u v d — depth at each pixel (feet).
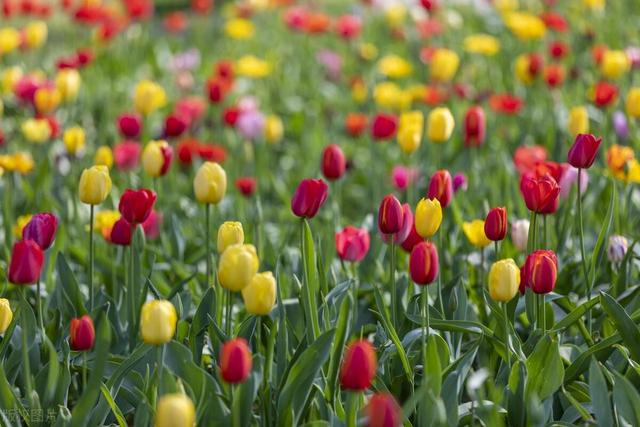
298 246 24.38
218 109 34.99
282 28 58.90
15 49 46.37
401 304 17.31
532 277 14.25
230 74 36.52
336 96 43.93
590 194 23.66
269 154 36.01
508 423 14.46
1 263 21.76
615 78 31.60
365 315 18.98
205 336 16.93
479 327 15.25
